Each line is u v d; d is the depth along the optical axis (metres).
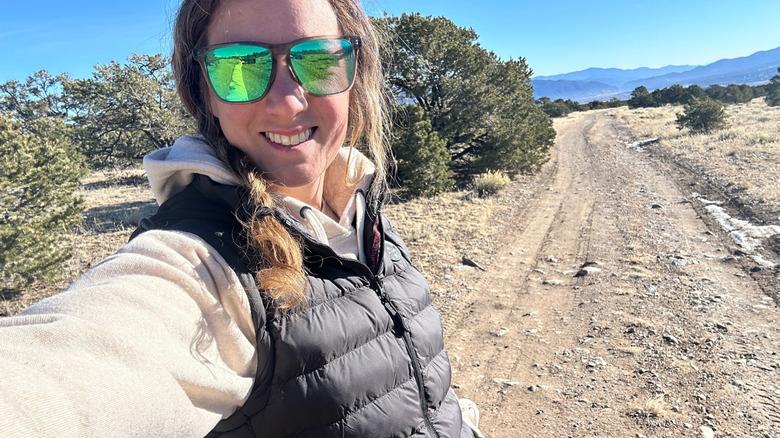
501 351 5.11
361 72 1.17
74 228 10.66
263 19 0.85
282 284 0.74
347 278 0.93
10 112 8.94
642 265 7.62
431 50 16.69
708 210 11.02
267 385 0.76
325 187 1.19
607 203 13.02
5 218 7.50
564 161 22.75
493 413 4.05
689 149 21.45
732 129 25.19
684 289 6.47
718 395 4.05
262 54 0.85
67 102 21.58
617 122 42.31
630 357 4.77
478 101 17.14
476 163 17.73
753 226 9.26
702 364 4.55
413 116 14.15
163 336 0.59
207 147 0.87
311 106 0.91
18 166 7.76
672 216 10.91
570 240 9.49
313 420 0.79
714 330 5.22
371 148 1.24
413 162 13.84
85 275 0.66
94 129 21.25
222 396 0.67
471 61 17.23
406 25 16.45
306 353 0.78
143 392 0.53
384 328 0.94
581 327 5.54
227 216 0.79
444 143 14.88
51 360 0.49
